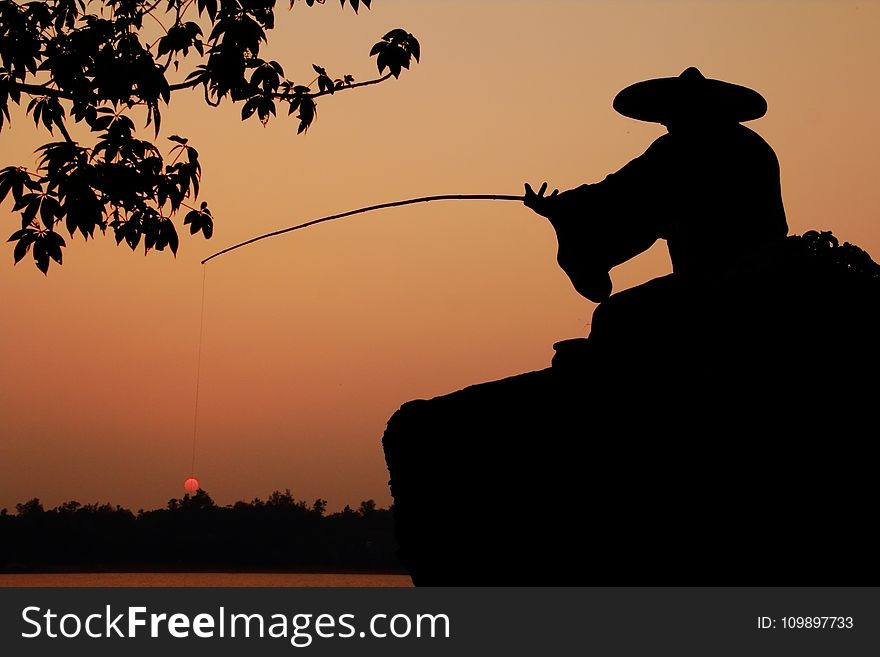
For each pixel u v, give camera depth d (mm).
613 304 7059
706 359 6473
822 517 5984
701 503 6246
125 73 8578
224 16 9219
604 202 7402
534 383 7137
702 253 7129
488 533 7102
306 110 9766
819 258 6625
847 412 6105
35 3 8742
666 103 7441
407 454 7656
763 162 7305
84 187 8617
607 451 6625
